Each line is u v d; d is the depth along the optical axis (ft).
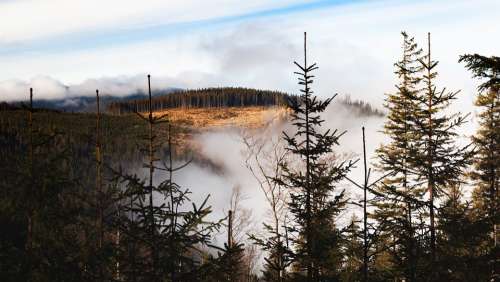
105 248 30.94
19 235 32.14
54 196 32.30
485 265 40.27
